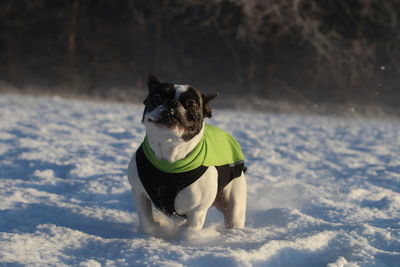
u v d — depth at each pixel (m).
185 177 3.97
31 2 33.56
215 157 4.20
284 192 6.48
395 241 4.35
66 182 6.32
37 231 4.00
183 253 3.51
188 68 32.88
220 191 4.54
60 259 3.43
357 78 28.23
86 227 4.46
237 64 30.66
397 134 14.71
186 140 3.89
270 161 8.73
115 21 33.59
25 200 5.25
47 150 8.35
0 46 34.53
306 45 29.00
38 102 18.33
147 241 3.95
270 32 28.58
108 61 32.72
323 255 3.95
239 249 3.73
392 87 28.77
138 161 4.09
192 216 4.16
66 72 30.81
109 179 6.55
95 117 14.14
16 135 9.90
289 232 4.55
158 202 4.11
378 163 9.25
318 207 5.78
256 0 26.53
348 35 29.33
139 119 14.42
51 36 34.06
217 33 30.95
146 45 32.94
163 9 31.25
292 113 24.47
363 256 3.83
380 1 28.56
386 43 29.11
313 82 29.91
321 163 8.98
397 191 6.94
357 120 21.89
